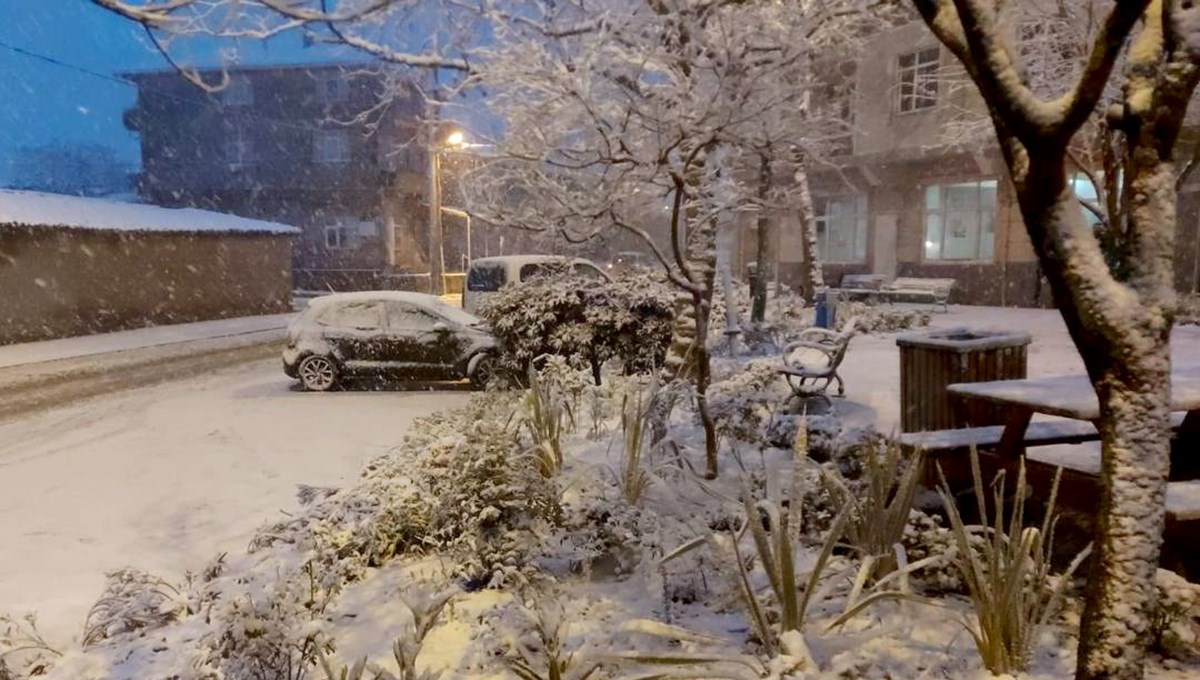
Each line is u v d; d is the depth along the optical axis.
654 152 5.96
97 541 6.45
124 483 8.09
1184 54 2.60
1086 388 4.54
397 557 5.16
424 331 13.76
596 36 5.94
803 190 20.19
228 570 5.27
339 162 41.84
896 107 23.02
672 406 6.82
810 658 3.19
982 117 15.45
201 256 28.06
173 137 42.88
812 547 4.67
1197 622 3.49
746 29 5.64
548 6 6.64
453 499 4.88
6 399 13.16
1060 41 9.88
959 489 4.95
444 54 6.79
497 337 11.55
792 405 8.17
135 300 25.09
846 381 10.48
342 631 4.15
